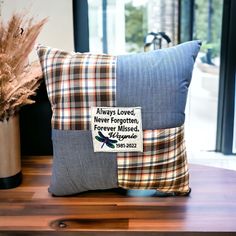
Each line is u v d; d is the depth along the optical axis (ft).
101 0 3.99
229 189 2.93
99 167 2.67
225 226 2.39
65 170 2.69
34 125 3.69
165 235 2.36
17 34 2.82
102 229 2.37
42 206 2.69
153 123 2.61
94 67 2.63
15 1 3.38
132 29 4.25
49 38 3.54
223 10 4.14
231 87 4.32
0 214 2.58
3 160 2.91
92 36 4.04
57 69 2.67
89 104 2.63
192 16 4.36
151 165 2.67
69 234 2.38
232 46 4.15
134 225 2.41
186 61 2.65
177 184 2.73
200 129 4.66
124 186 2.74
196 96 4.58
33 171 3.34
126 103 2.60
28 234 2.39
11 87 2.68
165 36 4.19
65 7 3.48
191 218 2.49
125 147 2.63
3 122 2.85
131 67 2.63
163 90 2.60
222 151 4.55
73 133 2.65
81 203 2.73
